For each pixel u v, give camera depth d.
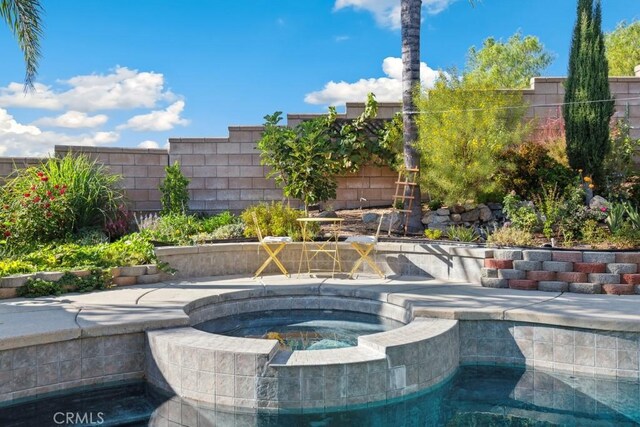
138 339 4.73
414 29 9.23
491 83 9.42
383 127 11.15
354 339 5.62
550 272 6.38
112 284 6.87
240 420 3.86
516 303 5.52
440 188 9.27
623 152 9.64
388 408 4.09
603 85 9.20
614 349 4.61
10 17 8.79
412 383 4.30
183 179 10.57
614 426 3.68
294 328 6.13
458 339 5.08
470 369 4.99
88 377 4.50
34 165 10.44
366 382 4.09
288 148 10.22
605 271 6.16
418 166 9.30
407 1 9.24
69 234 8.74
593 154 9.17
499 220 9.20
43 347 4.30
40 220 8.43
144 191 11.23
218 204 11.39
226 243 8.57
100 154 10.94
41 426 3.71
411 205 9.34
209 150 11.35
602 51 9.29
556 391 4.36
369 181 11.27
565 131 9.59
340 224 9.74
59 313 5.10
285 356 4.17
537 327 4.94
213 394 4.12
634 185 9.34
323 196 10.02
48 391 4.32
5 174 10.26
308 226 9.13
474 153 8.81
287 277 7.86
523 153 9.70
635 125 10.96
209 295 6.23
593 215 7.92
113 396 4.34
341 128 11.12
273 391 3.98
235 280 7.57
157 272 7.39
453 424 3.75
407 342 4.30
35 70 9.17
